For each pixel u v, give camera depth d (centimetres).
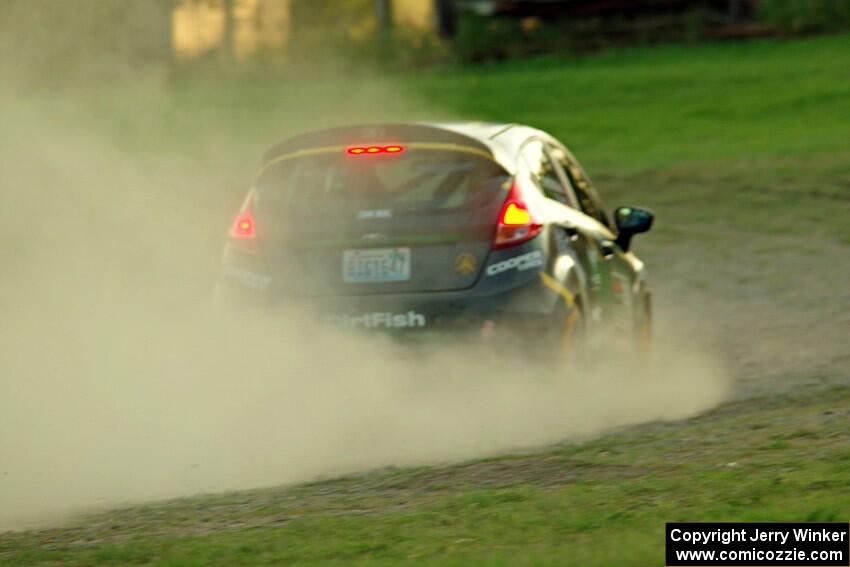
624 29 15300
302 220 2764
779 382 3306
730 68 12456
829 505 1744
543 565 1566
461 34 15125
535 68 13912
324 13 15525
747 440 2342
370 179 2772
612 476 2120
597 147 8581
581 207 3156
